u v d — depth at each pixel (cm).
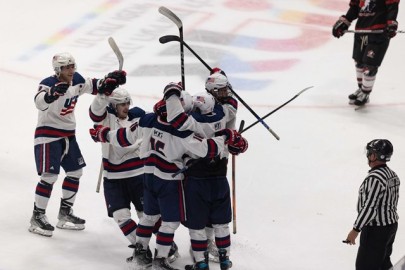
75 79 1543
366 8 2334
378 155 1333
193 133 1337
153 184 1385
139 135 1390
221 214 1402
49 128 1536
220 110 1378
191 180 1377
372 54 2322
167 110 1316
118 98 1434
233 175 1502
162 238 1386
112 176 1469
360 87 2414
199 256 1406
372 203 1316
